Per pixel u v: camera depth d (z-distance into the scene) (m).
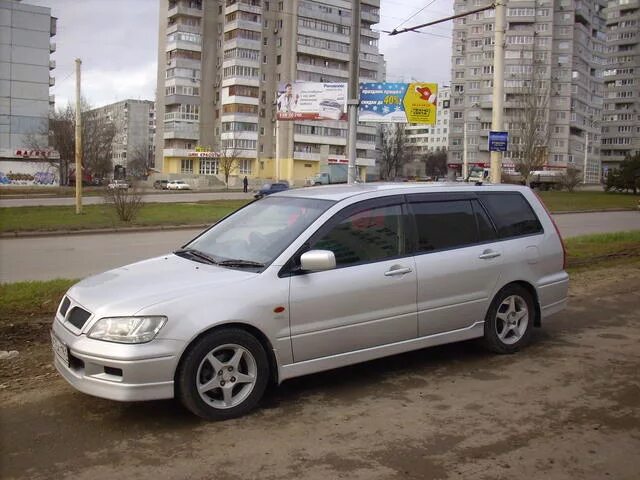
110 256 13.52
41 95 74.00
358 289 4.58
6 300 7.59
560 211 32.69
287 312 4.26
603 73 122.81
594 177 113.50
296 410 4.25
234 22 79.75
